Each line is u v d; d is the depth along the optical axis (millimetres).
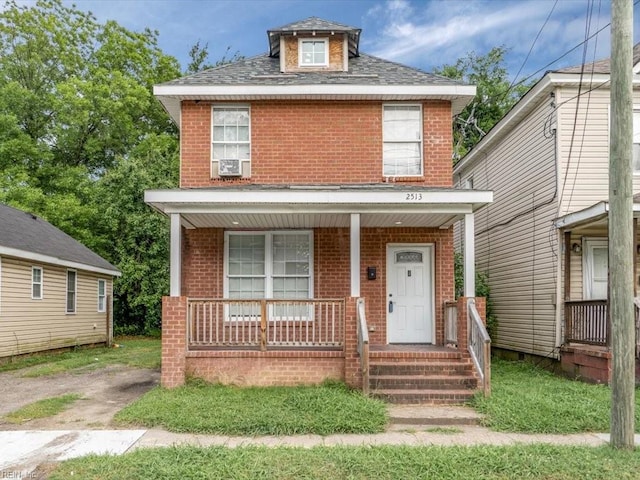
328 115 11531
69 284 17547
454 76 30750
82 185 25359
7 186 23422
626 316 6172
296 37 12422
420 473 5301
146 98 28141
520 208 14227
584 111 12305
